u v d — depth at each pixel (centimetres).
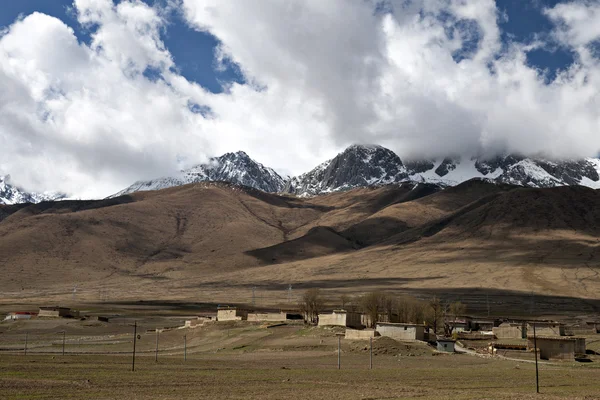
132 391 7425
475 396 7412
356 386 8225
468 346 14850
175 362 11056
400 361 11712
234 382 8381
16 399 6694
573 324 19938
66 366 9850
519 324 16600
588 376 9844
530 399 7219
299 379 8850
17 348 13888
